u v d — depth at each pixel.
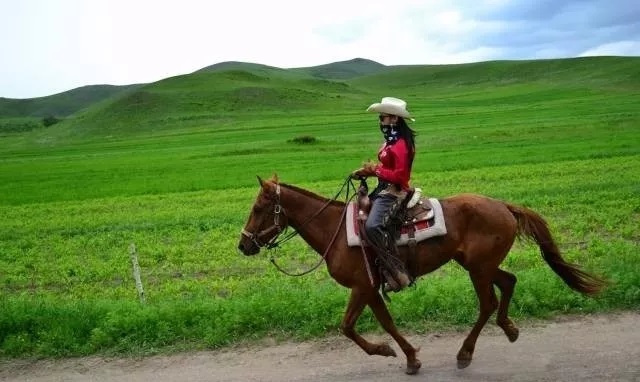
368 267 7.91
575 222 17.89
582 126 55.28
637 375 7.45
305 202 8.51
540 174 29.66
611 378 7.42
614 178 26.31
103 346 9.70
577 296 9.95
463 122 75.69
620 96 102.94
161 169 48.69
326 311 9.94
